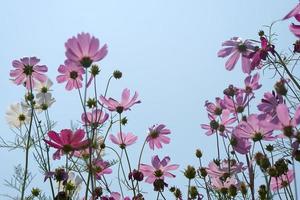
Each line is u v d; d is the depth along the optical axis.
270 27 0.89
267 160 0.93
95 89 0.90
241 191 1.09
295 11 0.72
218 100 1.25
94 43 0.93
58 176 0.96
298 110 0.79
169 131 1.35
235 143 1.01
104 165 1.12
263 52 0.86
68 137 0.91
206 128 1.30
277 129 0.81
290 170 1.00
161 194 1.13
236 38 1.04
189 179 1.16
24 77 1.34
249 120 0.98
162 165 1.22
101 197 1.09
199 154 1.33
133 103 1.11
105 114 1.06
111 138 1.20
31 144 1.24
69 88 1.12
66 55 0.92
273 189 1.03
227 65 1.05
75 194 1.10
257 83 1.18
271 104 0.87
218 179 1.14
